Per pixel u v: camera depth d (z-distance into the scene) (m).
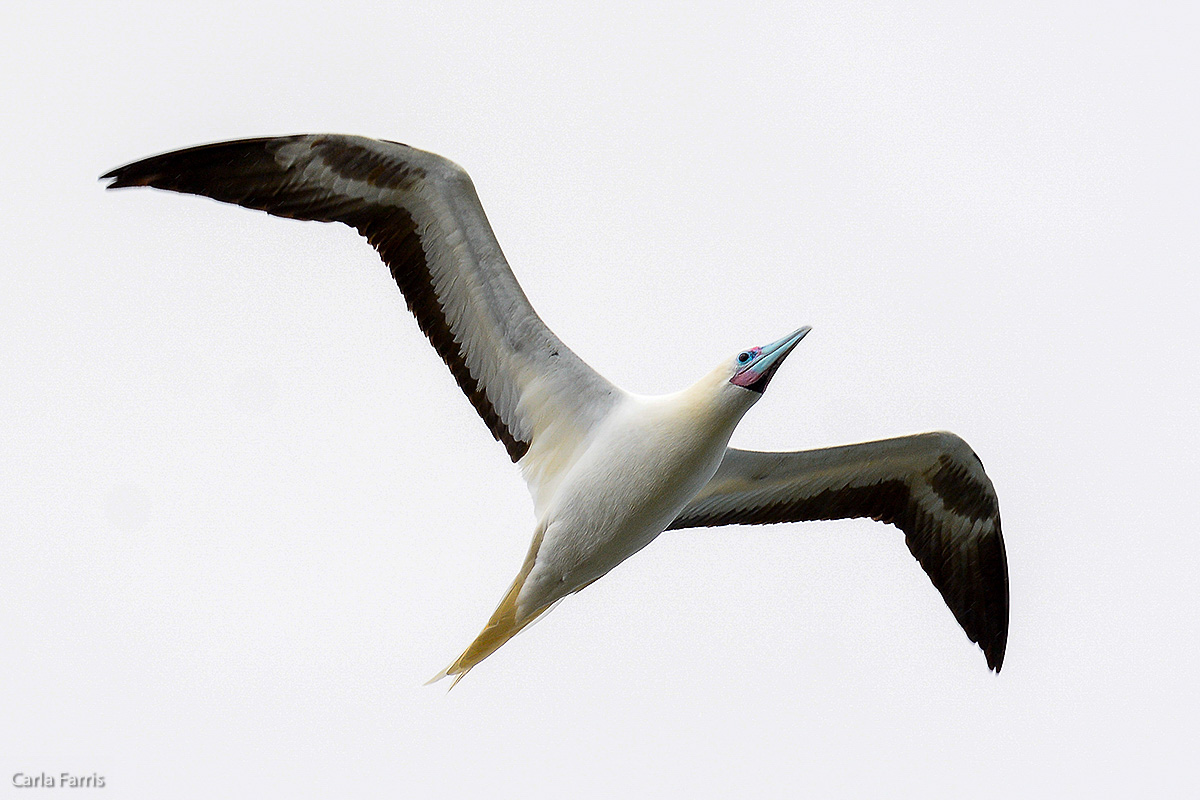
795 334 13.62
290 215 13.67
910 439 15.32
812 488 15.89
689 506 15.92
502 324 13.98
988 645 16.41
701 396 13.66
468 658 14.07
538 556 14.04
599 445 13.91
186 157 13.27
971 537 16.14
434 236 13.70
